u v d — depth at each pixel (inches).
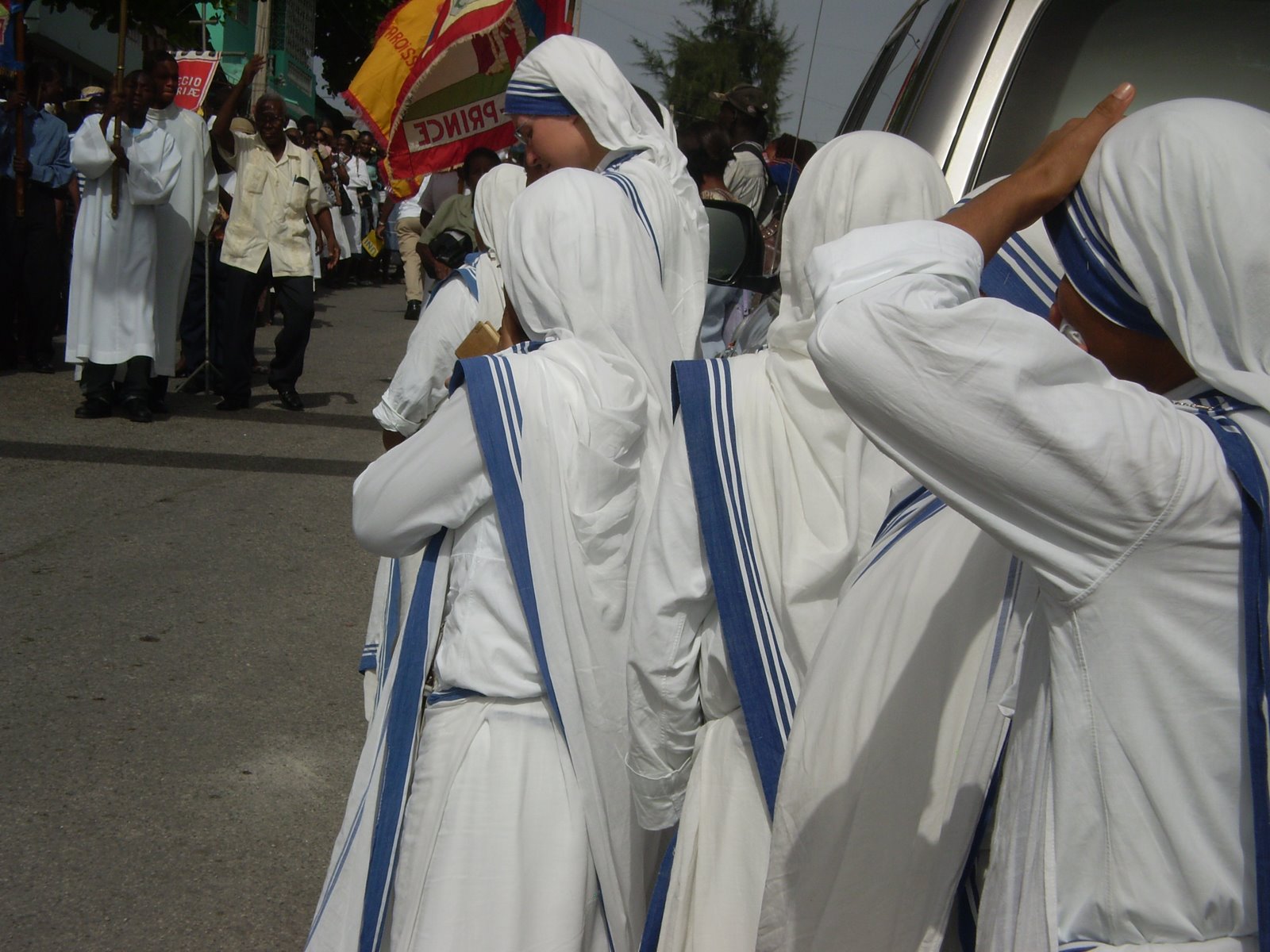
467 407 81.7
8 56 336.8
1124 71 110.3
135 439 299.7
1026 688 49.8
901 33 149.6
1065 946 46.8
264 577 211.6
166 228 311.6
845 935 57.6
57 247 362.0
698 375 73.2
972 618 55.8
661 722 74.3
